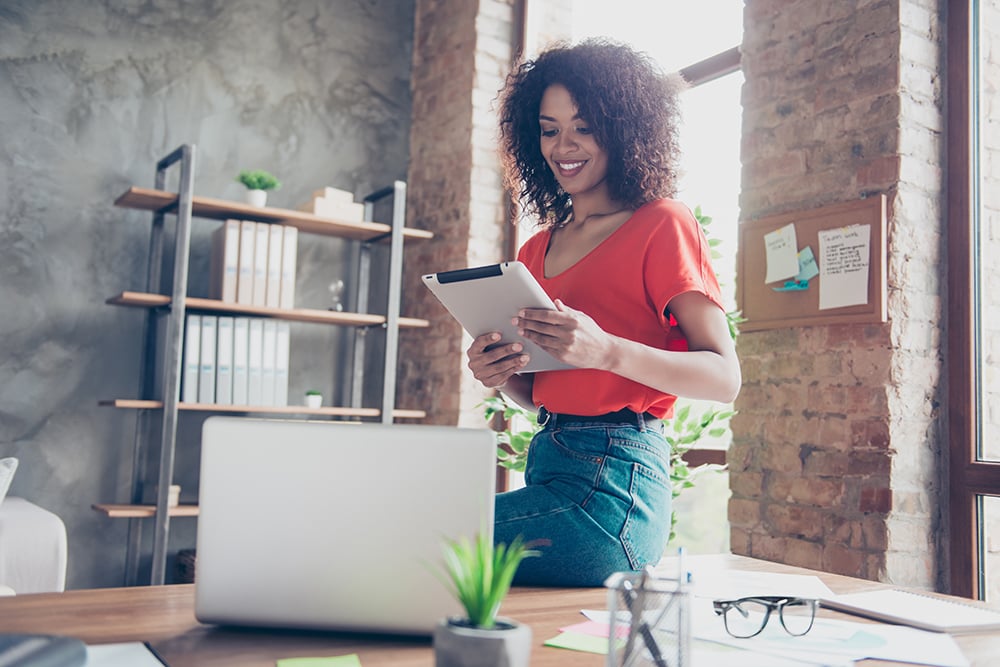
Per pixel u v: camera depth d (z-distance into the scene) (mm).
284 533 1017
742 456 2898
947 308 2609
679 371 1422
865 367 2568
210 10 4055
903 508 2488
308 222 3889
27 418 3586
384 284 4379
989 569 2498
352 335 4273
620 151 1713
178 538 3844
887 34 2590
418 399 4262
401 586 998
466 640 697
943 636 1062
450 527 998
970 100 2604
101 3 3814
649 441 1530
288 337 3799
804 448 2707
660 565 1537
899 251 2535
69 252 3697
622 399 1527
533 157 1986
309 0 4305
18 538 2598
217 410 3936
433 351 4188
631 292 1591
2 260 3572
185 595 1217
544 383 1635
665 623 769
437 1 4453
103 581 3688
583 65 1733
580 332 1368
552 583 1445
